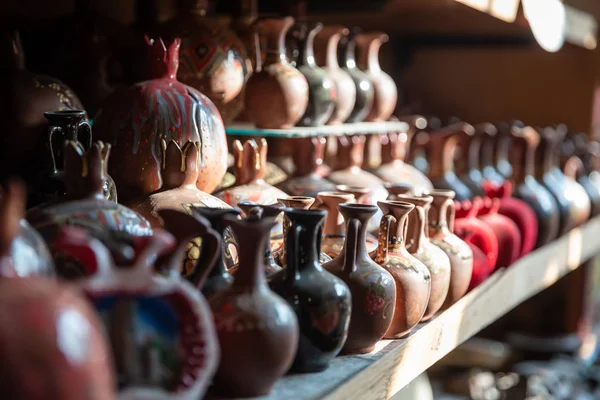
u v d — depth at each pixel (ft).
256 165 5.30
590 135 11.50
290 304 3.82
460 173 8.09
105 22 5.63
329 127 6.71
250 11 6.92
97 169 3.40
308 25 6.49
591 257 11.53
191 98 4.76
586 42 11.14
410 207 4.78
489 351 10.57
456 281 5.59
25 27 5.66
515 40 11.69
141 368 2.76
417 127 8.64
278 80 5.99
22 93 4.59
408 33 11.62
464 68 11.98
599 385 10.10
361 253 4.37
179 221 3.22
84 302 2.34
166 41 5.77
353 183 6.23
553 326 11.43
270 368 3.45
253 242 3.45
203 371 2.84
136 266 2.70
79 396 2.20
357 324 4.30
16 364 2.13
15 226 2.49
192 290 2.84
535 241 8.20
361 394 4.14
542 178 8.98
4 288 2.25
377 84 7.39
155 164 4.56
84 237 2.63
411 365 4.92
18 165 4.67
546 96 11.65
